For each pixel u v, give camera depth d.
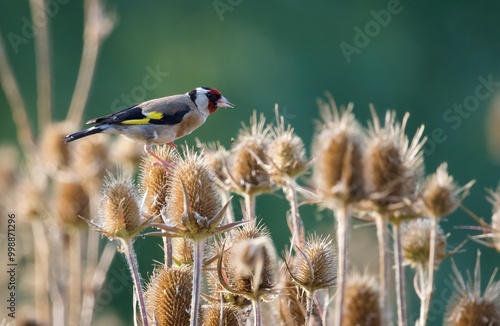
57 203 13.62
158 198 8.98
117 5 30.20
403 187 8.90
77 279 13.73
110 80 29.50
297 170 9.41
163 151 9.25
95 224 8.22
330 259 8.42
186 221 7.67
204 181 8.03
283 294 8.15
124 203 8.14
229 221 9.55
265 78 30.28
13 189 15.07
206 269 8.32
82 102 15.72
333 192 8.07
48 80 16.61
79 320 13.38
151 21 30.66
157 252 18.33
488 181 28.52
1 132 27.86
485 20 32.81
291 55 30.84
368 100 30.81
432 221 9.33
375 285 8.88
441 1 32.34
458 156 30.05
